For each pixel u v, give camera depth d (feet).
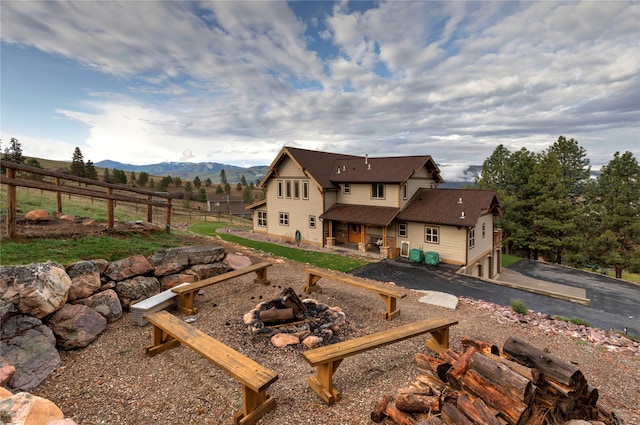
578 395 10.66
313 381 14.35
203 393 13.82
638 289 56.75
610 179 90.27
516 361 11.69
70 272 19.29
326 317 22.18
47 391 13.48
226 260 32.68
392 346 18.70
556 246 91.30
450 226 59.72
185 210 148.97
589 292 54.34
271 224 87.86
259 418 12.29
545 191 90.02
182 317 21.99
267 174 85.46
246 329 20.26
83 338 17.25
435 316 25.41
